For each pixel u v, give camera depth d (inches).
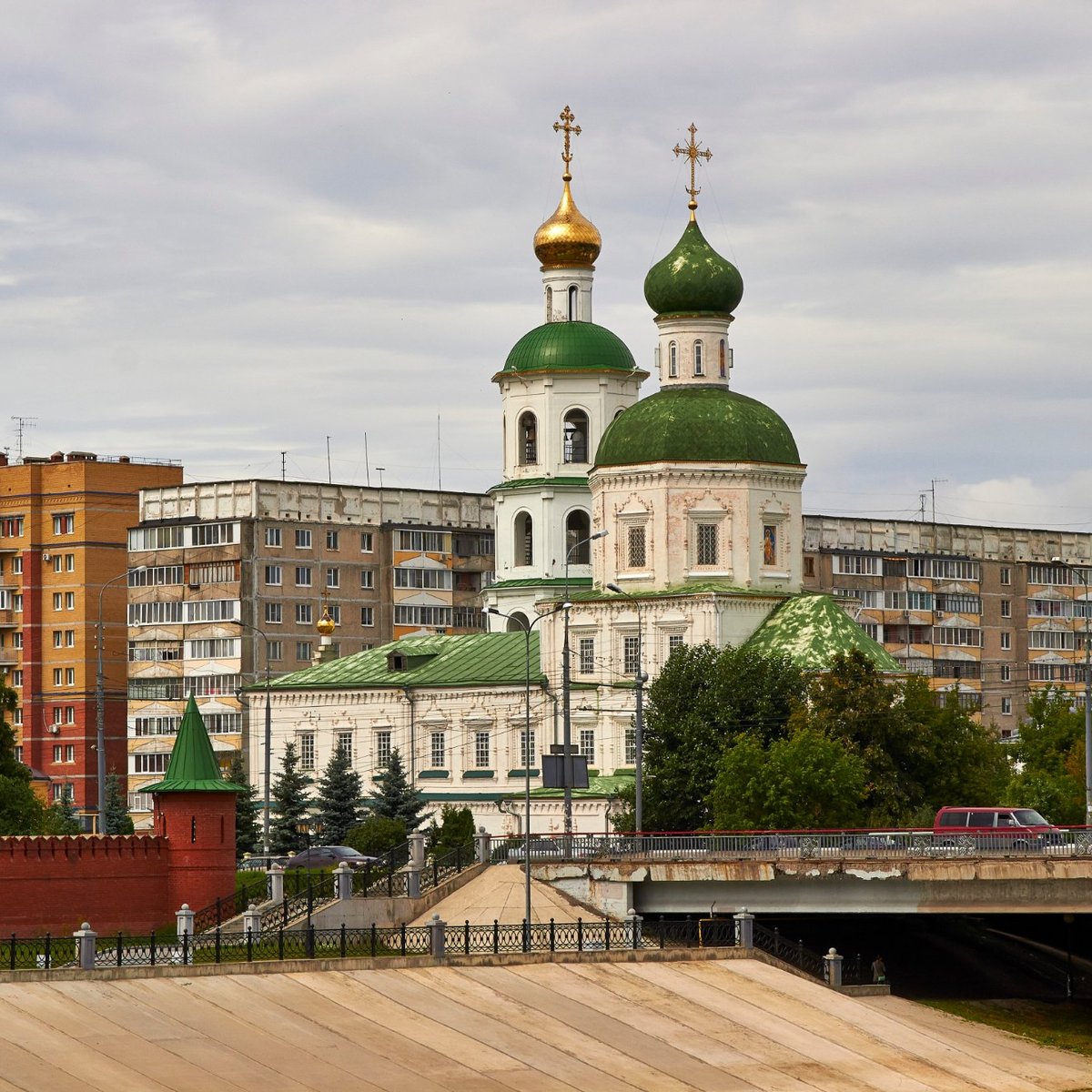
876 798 5605.3
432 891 4916.3
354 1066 3796.8
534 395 7440.9
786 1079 4013.3
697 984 4416.8
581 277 7554.1
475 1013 4114.2
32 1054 3639.3
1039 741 7204.7
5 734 6254.9
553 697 6806.1
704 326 6742.1
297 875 5039.4
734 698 5915.4
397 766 6732.3
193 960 4205.2
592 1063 3956.7
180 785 4940.9
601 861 4948.3
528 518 7440.9
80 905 4820.4
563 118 7593.5
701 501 6594.5
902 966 5187.0
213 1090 3599.9
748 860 4837.6
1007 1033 4576.8
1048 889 4665.4
